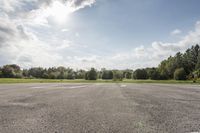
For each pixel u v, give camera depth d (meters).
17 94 10.23
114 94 10.61
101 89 15.03
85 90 13.72
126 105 6.48
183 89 16.16
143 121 4.21
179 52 97.06
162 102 7.34
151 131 3.47
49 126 3.75
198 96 9.90
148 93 11.55
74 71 115.44
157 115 4.87
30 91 12.40
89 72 88.62
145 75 95.38
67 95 9.81
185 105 6.58
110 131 3.46
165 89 15.89
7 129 3.53
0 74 95.31
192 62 96.25
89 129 3.56
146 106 6.30
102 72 105.50
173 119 4.42
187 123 4.05
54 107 5.97
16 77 97.94
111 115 4.84
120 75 101.88
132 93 11.41
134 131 3.47
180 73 76.31
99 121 4.18
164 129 3.61
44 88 15.81
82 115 4.81
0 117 4.52
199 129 3.61
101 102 7.19
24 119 4.32
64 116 4.67
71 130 3.50
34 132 3.37
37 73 111.81
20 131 3.41
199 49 98.69
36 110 5.45
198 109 5.78
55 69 118.19
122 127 3.72
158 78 88.94
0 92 11.50
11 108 5.76
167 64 97.88
